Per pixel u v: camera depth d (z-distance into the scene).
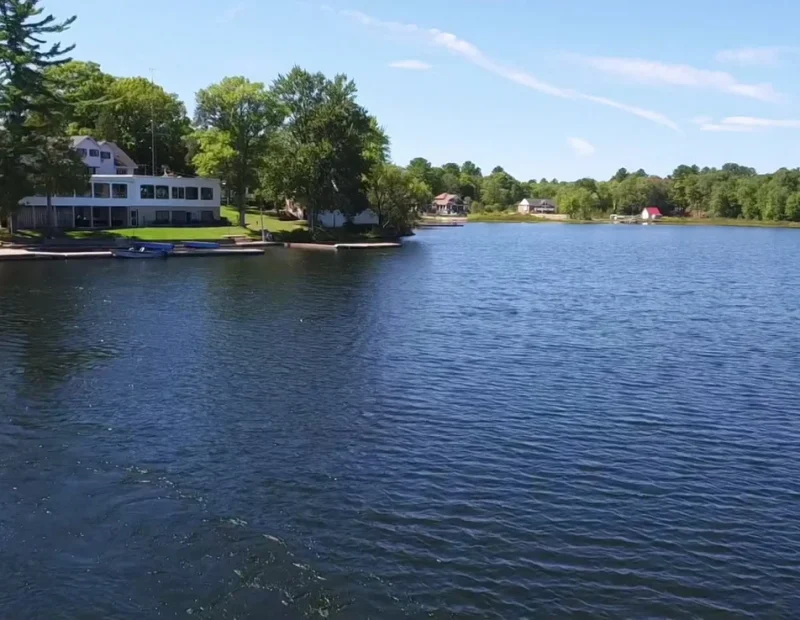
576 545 15.73
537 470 19.61
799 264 82.25
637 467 19.92
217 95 98.00
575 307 47.50
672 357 32.84
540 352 33.50
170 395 26.02
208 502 17.56
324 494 18.05
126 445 21.11
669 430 22.94
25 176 73.31
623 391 27.22
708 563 15.12
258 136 101.25
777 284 62.34
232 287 54.06
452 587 14.15
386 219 117.50
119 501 17.52
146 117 126.12
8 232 81.00
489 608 13.55
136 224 100.00
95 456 20.23
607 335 37.88
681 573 14.73
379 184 114.56
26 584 14.11
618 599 13.85
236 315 42.16
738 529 16.56
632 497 18.06
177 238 88.44
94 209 96.94
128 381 27.70
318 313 43.25
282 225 108.94
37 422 22.91
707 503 17.81
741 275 69.69
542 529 16.39
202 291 51.59
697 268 76.94
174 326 38.44
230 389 26.88
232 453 20.61
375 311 44.28
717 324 41.69
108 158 107.06
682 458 20.66
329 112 97.12
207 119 100.19
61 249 76.62
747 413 24.77
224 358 31.55
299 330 37.94
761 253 100.12
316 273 64.62
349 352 32.97
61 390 26.38
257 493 18.08
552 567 14.88
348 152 98.12
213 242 87.06
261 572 14.62
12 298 46.50
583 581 14.40
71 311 42.22
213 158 98.44
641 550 15.56
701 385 28.20
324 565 14.88
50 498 17.59
